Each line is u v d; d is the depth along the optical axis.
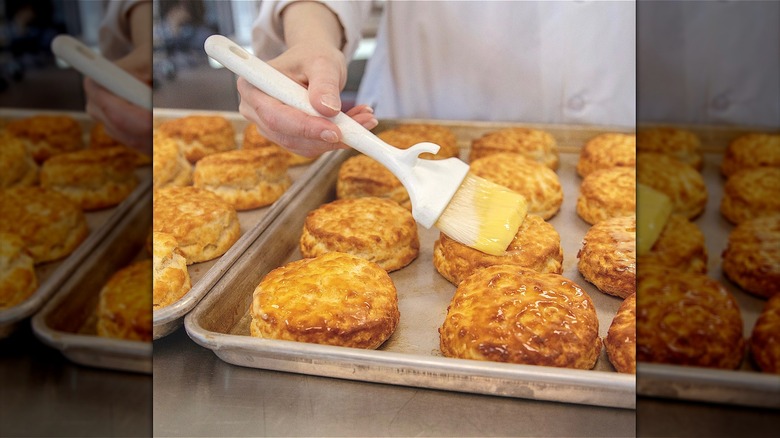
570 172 1.81
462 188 1.22
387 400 0.93
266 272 1.30
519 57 1.93
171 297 1.22
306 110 1.14
